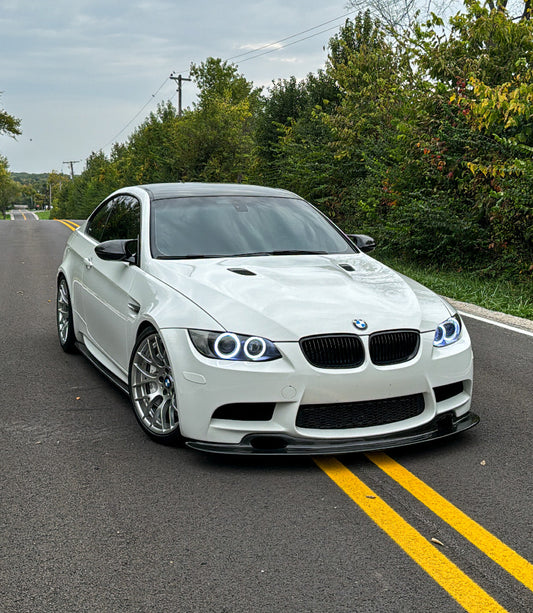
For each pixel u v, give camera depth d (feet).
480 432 14.46
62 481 11.78
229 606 8.20
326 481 11.87
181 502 11.01
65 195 382.83
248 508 10.82
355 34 73.41
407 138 43.47
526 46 41.88
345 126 59.47
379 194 46.85
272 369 11.71
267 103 83.25
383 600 8.34
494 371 19.72
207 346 12.05
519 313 28.68
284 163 69.51
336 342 11.98
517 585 8.71
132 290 14.78
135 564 9.14
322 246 16.40
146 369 13.99
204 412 12.05
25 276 40.75
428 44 43.73
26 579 8.78
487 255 40.19
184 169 127.65
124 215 17.75
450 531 10.13
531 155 36.04
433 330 12.94
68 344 20.48
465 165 38.96
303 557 9.36
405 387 12.32
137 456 12.91
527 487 11.69
